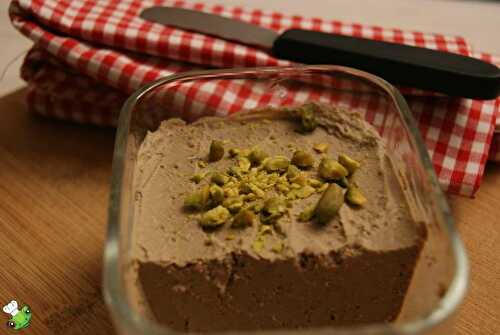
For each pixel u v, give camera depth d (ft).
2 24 1.55
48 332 0.99
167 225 0.89
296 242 0.86
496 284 1.04
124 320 0.74
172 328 0.91
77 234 1.12
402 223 0.88
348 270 0.87
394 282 0.88
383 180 0.94
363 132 0.99
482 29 1.52
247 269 0.86
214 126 1.03
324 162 0.94
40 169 1.22
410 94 1.19
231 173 0.96
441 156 1.14
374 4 1.62
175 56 1.25
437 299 0.79
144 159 0.98
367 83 1.03
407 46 1.17
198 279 0.87
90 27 1.25
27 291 1.04
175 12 1.30
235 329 0.91
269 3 1.61
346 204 0.90
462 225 1.12
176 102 1.05
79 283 1.05
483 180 1.19
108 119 1.28
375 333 0.71
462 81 1.12
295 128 1.02
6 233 1.12
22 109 1.33
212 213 0.89
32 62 1.30
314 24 1.37
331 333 0.71
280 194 0.93
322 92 1.09
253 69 1.06
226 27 1.28
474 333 0.98
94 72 1.23
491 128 1.16
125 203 0.87
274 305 0.89
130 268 0.84
